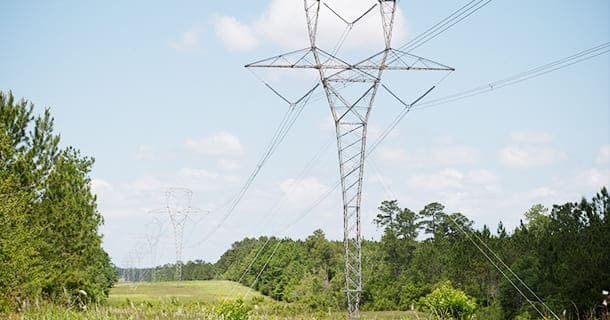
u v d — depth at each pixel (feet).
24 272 84.02
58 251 123.03
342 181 122.83
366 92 115.65
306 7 110.11
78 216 128.57
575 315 96.17
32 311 60.54
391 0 107.45
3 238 81.35
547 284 123.24
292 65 110.63
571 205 133.18
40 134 120.57
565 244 126.11
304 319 117.19
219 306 71.26
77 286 117.60
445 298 81.10
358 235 125.08
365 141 120.26
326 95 116.06
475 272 163.53
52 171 124.77
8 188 86.38
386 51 111.04
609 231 104.88
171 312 75.87
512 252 154.30
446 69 110.73
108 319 55.47
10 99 114.83
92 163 144.15
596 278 96.84
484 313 142.31
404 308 210.38
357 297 125.39
